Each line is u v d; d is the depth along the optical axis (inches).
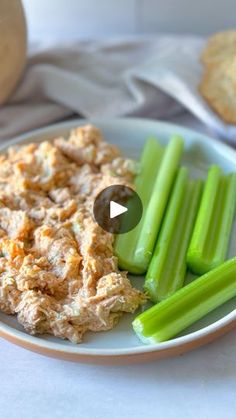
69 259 22.1
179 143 27.4
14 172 25.6
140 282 23.4
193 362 21.7
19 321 21.5
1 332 21.2
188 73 29.8
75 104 30.3
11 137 30.1
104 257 22.9
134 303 21.8
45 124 31.0
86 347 21.2
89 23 34.6
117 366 21.6
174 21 34.3
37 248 22.9
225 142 29.5
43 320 21.2
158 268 22.8
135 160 28.7
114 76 31.5
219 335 21.6
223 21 33.9
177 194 25.7
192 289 21.8
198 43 31.8
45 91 30.7
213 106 28.8
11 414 20.5
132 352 20.2
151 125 28.9
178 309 21.5
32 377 21.5
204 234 23.9
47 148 25.9
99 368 21.6
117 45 32.3
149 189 26.2
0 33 26.5
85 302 21.2
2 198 24.4
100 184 25.0
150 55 32.2
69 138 27.7
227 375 21.4
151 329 21.0
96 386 21.2
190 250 23.3
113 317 21.7
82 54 32.0
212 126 28.5
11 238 23.1
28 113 30.4
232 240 24.9
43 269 22.2
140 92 30.0
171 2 33.3
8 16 26.5
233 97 28.7
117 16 34.1
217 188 26.0
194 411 20.4
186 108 31.3
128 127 29.1
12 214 23.7
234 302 22.5
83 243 22.7
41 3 33.7
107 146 26.6
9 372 21.7
